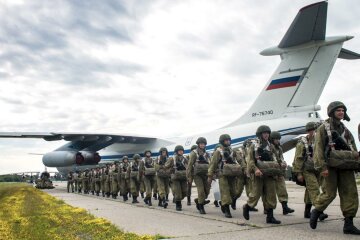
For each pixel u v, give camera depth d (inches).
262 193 293.9
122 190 594.6
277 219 313.6
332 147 224.4
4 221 315.6
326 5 525.7
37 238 235.0
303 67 642.8
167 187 470.3
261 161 287.6
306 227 262.1
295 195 598.5
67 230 266.1
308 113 629.9
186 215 363.6
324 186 236.7
